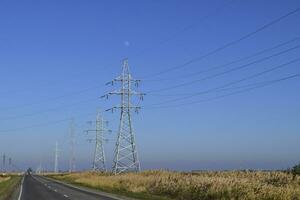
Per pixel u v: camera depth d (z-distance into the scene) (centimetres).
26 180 9912
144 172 6969
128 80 6800
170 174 6025
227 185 3562
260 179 4481
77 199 3725
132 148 7094
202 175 5319
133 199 3697
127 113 6950
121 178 6166
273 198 3180
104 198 3822
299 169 5097
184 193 3866
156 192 4466
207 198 3550
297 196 3148
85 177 8844
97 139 11019
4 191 5362
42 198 3909
